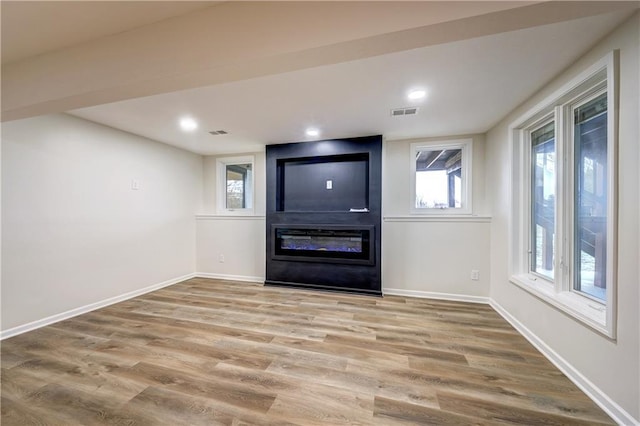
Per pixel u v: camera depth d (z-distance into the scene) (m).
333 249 3.99
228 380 1.83
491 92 2.32
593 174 1.89
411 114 2.86
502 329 2.65
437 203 3.80
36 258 2.64
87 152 3.09
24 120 2.56
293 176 4.20
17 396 1.66
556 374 1.91
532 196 2.71
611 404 1.52
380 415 1.52
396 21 1.14
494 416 1.52
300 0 1.27
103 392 1.70
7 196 2.44
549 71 1.97
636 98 1.38
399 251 3.77
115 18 1.48
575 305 1.86
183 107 2.69
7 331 2.43
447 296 3.58
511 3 1.02
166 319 2.88
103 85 1.64
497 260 3.19
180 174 4.46
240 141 3.99
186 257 4.61
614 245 1.50
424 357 2.13
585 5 0.99
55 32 1.59
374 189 3.70
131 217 3.63
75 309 2.97
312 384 1.79
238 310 3.16
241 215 4.60
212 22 1.41
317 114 2.88
